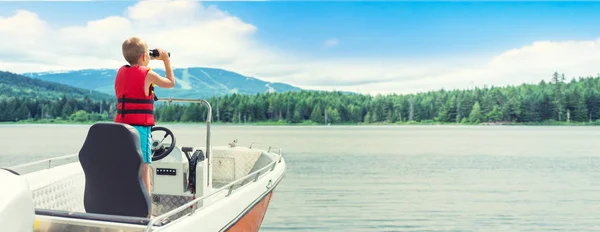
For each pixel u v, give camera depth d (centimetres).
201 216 287
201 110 13475
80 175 406
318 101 13950
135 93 292
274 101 13762
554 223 748
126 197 262
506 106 12331
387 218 780
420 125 13362
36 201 338
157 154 387
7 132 6500
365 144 3584
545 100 11944
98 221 237
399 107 13600
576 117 11650
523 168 1691
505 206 895
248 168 589
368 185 1192
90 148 265
